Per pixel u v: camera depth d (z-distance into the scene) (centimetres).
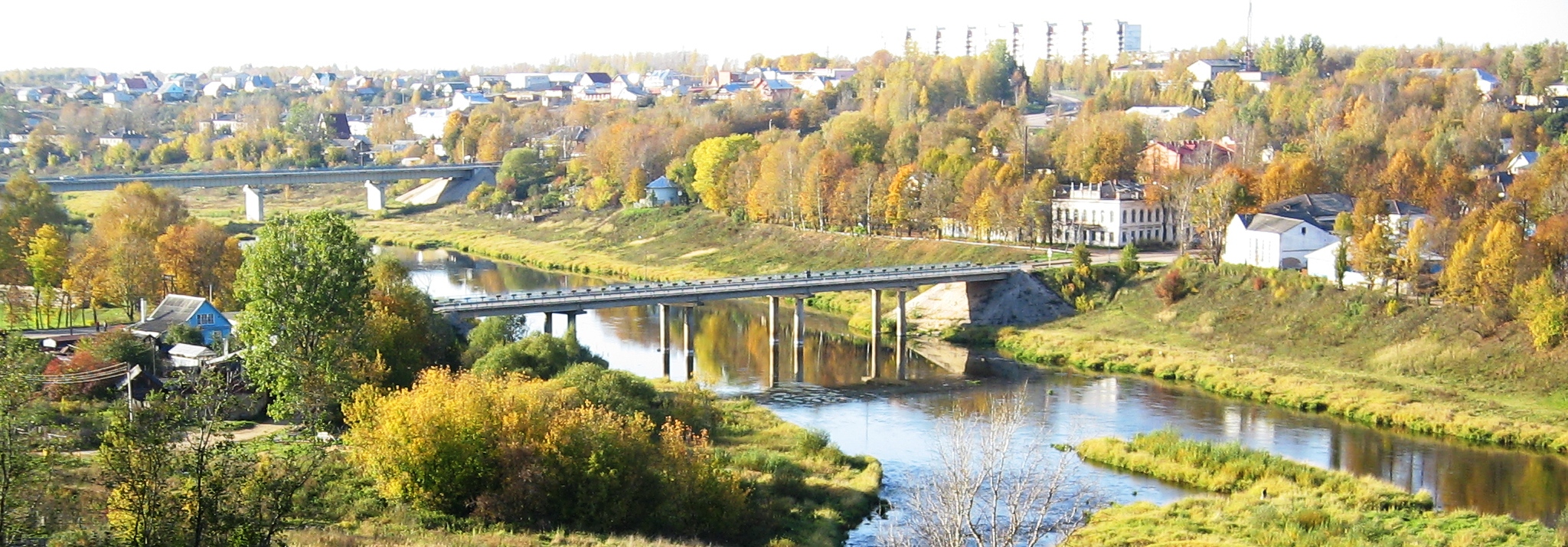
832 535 10175
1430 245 18788
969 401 15462
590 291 18200
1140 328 19338
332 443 9712
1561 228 17225
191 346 13925
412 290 15025
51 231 18362
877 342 19675
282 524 7450
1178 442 12725
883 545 8931
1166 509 10856
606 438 9912
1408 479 12244
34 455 7275
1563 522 10381
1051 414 14700
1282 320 18238
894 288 19862
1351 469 12575
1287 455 13062
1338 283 18412
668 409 13000
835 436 13700
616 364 17888
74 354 13200
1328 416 14875
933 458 12231
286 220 13075
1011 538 7669
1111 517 10694
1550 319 15450
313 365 12206
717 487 10000
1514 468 12638
